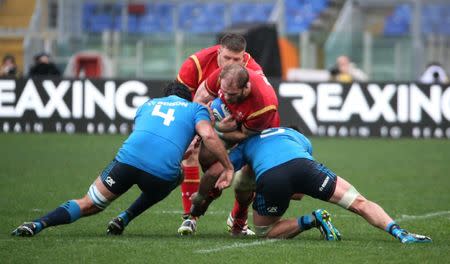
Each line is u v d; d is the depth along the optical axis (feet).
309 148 97.30
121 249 87.35
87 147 205.98
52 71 251.39
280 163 92.27
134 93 236.63
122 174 92.32
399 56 316.40
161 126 94.07
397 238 92.07
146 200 96.58
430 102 240.32
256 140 95.81
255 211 95.35
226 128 95.71
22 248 86.79
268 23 263.49
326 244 91.45
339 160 190.70
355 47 317.42
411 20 350.64
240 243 92.12
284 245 90.58
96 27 360.28
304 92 236.84
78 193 136.67
